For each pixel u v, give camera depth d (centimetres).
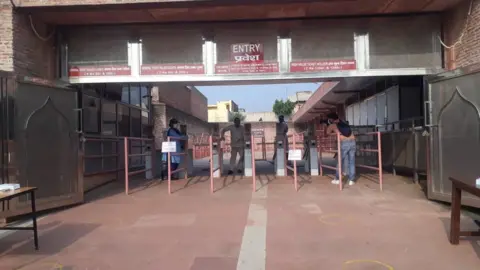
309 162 1204
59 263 445
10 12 735
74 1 746
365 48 861
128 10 777
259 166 1550
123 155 1206
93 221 632
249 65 876
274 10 800
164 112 1795
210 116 4928
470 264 422
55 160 720
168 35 883
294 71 870
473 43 744
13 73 658
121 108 1265
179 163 1131
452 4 788
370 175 1105
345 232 544
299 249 477
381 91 1388
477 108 640
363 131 1278
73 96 758
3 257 466
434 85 730
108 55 886
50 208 700
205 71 877
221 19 857
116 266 432
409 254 454
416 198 775
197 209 705
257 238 523
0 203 625
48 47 859
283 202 748
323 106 2430
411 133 986
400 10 818
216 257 455
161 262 442
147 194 875
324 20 859
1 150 639
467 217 617
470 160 657
